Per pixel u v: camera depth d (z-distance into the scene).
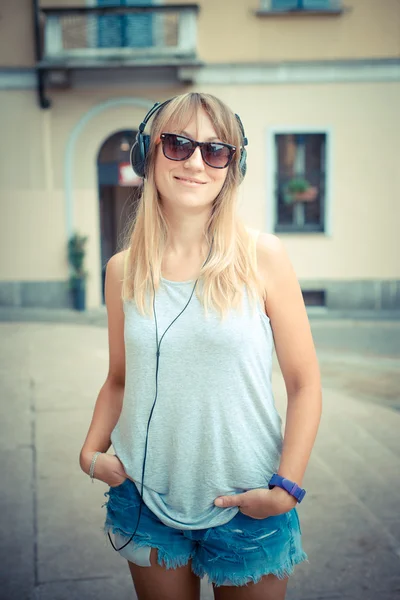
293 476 1.45
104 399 1.72
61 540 2.93
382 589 2.51
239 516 1.49
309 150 11.79
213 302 1.43
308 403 1.49
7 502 3.33
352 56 11.32
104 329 9.59
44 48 11.25
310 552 2.80
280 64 11.29
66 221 11.69
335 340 9.26
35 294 11.81
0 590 2.53
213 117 1.48
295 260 11.75
